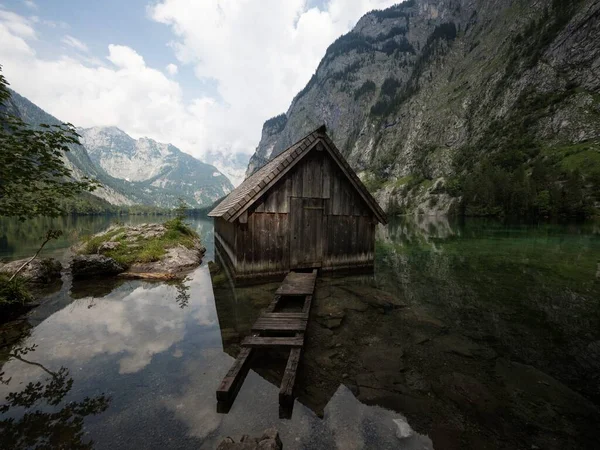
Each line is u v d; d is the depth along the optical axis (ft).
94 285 35.50
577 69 372.38
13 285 25.32
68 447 10.72
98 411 12.73
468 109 491.72
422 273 42.98
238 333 21.68
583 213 192.85
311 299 27.45
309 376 15.89
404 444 10.97
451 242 82.17
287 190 37.83
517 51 469.16
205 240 90.43
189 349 18.97
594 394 14.53
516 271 43.91
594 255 57.21
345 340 20.66
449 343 20.20
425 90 638.94
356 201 43.14
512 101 425.69
